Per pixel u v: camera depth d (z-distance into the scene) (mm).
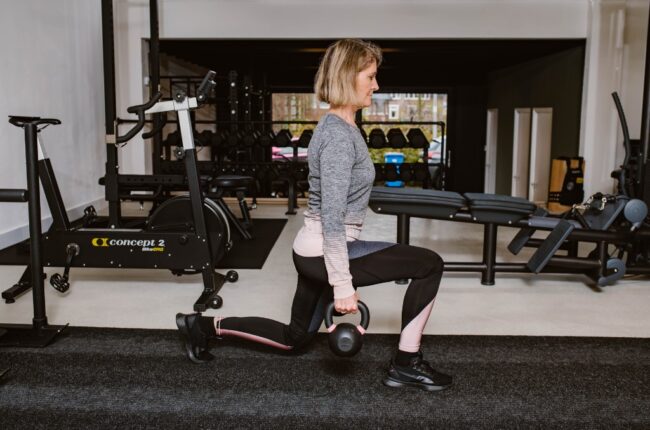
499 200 3846
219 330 2451
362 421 2123
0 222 5160
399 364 2340
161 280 4105
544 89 9117
